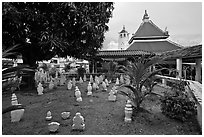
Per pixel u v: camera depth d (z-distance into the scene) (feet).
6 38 29.35
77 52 36.29
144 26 102.37
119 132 13.62
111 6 36.45
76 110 19.81
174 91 17.51
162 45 89.20
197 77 31.55
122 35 130.00
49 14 29.37
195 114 16.30
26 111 19.62
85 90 33.99
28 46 34.24
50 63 85.97
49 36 26.84
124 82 45.75
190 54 27.55
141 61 19.56
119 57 57.93
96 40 34.19
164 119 16.31
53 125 13.39
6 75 10.46
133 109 18.75
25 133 13.32
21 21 27.81
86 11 28.53
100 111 19.42
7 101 24.80
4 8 22.97
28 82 35.29
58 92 31.63
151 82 24.88
